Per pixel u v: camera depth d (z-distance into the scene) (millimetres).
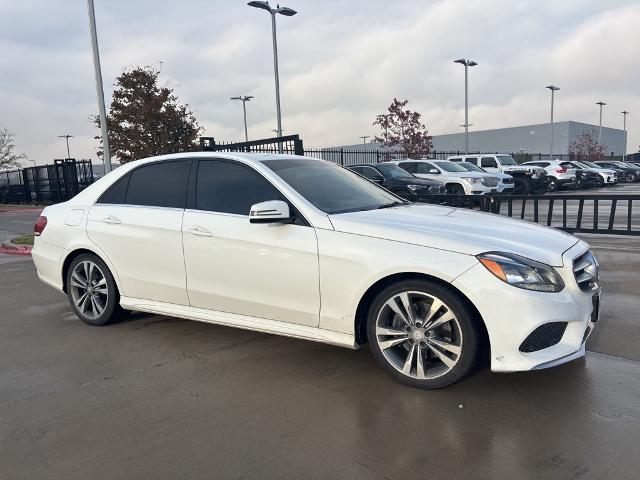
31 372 4184
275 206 3844
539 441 2963
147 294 4832
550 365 3307
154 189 4859
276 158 4688
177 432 3186
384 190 5152
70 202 5453
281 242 3971
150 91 23422
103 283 5164
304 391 3691
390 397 3553
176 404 3555
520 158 50281
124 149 23203
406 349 3713
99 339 4930
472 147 92125
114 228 4934
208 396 3662
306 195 4176
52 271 5469
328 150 26688
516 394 3529
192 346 4672
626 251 8492
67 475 2785
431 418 3254
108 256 4992
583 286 3596
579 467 2713
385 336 3729
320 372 4008
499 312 3275
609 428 3074
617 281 6465
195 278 4469
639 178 38250
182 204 4625
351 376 3916
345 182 4805
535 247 3545
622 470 2676
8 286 7469
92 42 14766
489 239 3551
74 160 26344
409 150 37656
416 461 2814
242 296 4230
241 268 4176
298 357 4324
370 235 3693
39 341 4934
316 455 2900
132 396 3697
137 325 5324
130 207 4934
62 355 4543
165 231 4594
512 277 3297
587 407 3328
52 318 5707
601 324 4863
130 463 2875
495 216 4430
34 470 2836
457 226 3805
